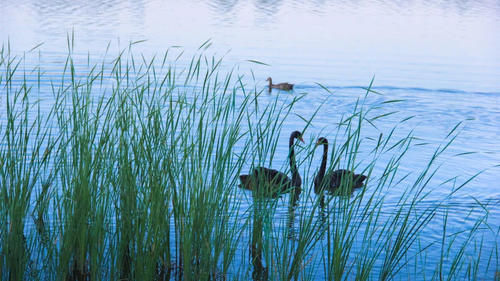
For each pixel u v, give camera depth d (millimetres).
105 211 8359
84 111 9836
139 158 8734
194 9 45188
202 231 8195
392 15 45125
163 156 8797
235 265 8875
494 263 9266
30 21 35375
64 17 37844
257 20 40094
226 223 8438
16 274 7727
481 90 23297
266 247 7867
